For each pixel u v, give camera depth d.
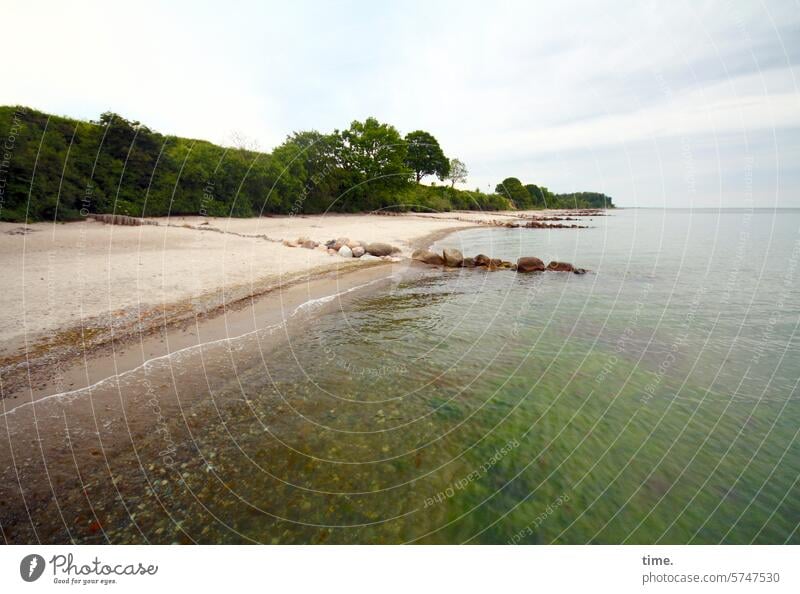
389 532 3.88
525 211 86.06
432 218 49.28
